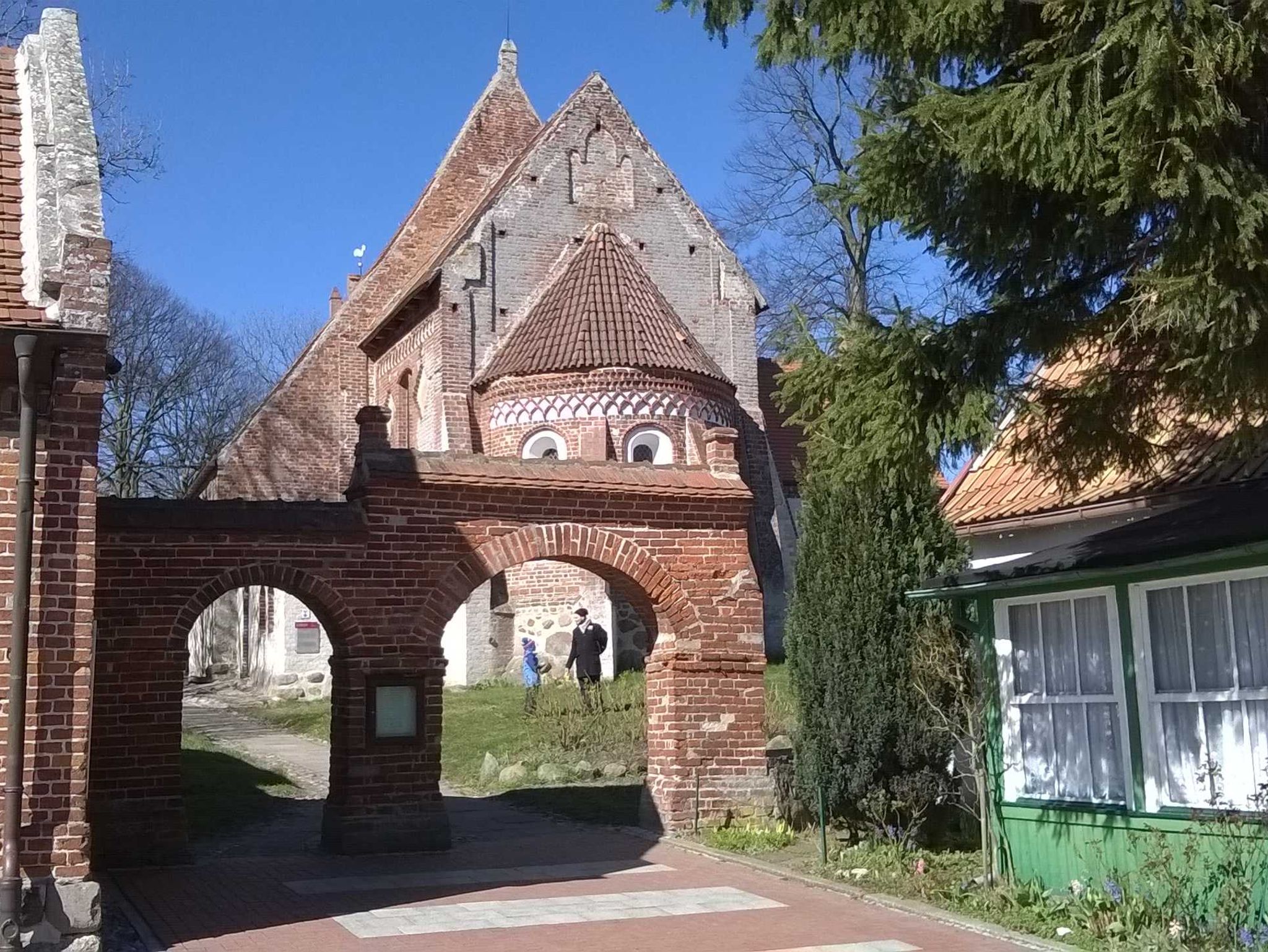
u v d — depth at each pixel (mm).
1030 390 9969
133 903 10891
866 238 28750
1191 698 9984
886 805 12812
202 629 40375
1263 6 7641
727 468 15312
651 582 14680
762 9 10305
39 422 8961
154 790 12578
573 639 23328
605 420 24875
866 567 12969
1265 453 11688
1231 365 8273
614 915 10695
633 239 29344
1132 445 10430
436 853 13547
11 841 8484
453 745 21562
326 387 31391
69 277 9047
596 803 16922
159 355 47469
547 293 27453
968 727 12234
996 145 8359
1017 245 9977
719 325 29734
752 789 14875
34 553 8852
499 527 14078
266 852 13648
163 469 47688
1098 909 10016
